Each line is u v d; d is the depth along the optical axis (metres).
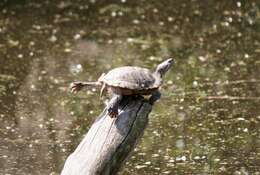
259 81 12.88
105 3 18.70
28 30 16.25
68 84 12.86
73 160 7.27
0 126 10.89
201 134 10.51
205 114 11.34
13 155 9.76
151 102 7.70
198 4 18.62
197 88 12.56
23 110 11.62
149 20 17.22
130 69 7.68
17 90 12.55
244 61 14.05
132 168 9.29
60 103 11.98
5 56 14.39
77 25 16.75
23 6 18.28
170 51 14.80
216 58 14.28
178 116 11.27
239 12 17.73
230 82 12.85
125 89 7.41
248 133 10.50
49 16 17.47
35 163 9.51
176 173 9.12
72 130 10.77
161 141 10.25
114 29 16.47
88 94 12.45
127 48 15.02
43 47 15.06
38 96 12.29
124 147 7.30
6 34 15.88
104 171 7.19
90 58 14.35
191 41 15.48
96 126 7.47
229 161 9.49
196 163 9.45
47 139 10.40
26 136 10.50
